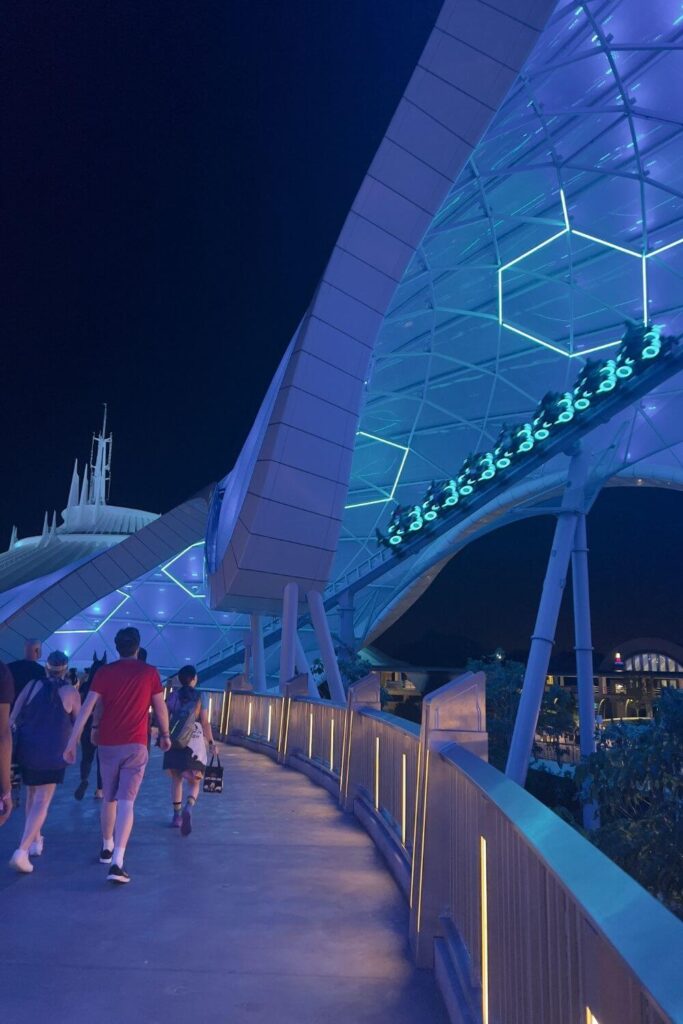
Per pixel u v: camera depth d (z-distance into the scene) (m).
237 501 29.12
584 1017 2.04
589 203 36.12
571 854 2.33
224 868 8.45
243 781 15.37
